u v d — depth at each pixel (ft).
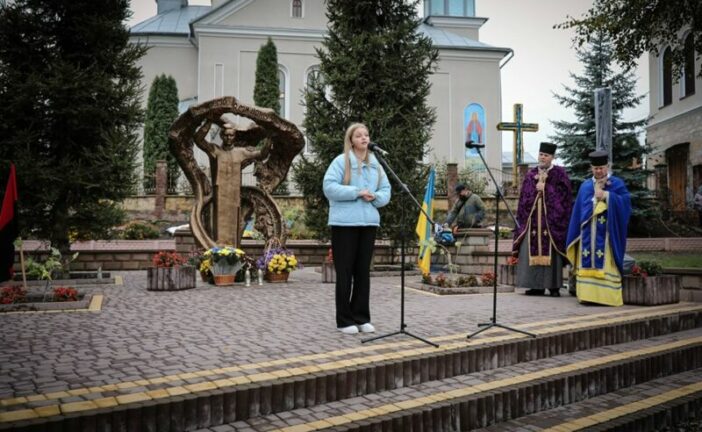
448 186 76.02
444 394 13.38
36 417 9.55
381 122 37.83
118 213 33.99
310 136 40.01
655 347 18.89
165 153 89.20
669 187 80.79
